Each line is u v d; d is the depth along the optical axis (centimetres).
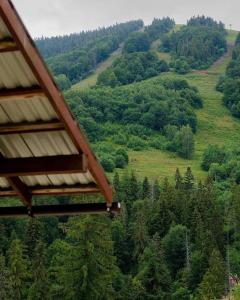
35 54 853
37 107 980
